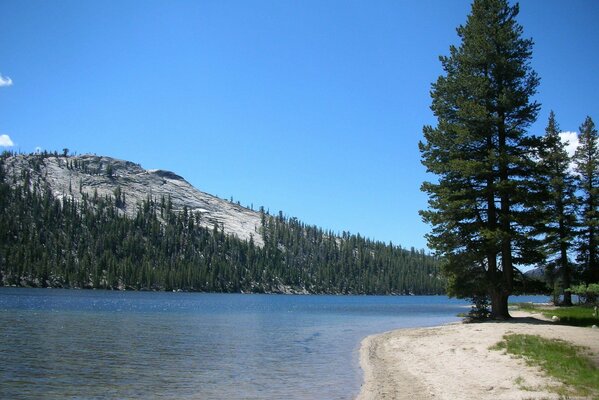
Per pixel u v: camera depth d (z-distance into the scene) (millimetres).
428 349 23484
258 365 22000
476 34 33875
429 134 34312
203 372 20156
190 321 49062
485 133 32062
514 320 30984
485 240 31219
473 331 27000
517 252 31719
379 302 132375
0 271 134250
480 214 32688
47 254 146875
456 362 19219
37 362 21969
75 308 63125
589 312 37406
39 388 16812
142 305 79000
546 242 47281
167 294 139625
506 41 32938
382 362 22219
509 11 34219
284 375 19438
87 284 144375
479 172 30812
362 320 54906
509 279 31469
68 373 19609
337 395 15617
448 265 33094
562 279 50125
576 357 16891
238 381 18234
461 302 141125
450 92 34188
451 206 31422
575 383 14125
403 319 56969
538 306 57781
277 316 60812
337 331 39938
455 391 14656
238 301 112125
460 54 34500
